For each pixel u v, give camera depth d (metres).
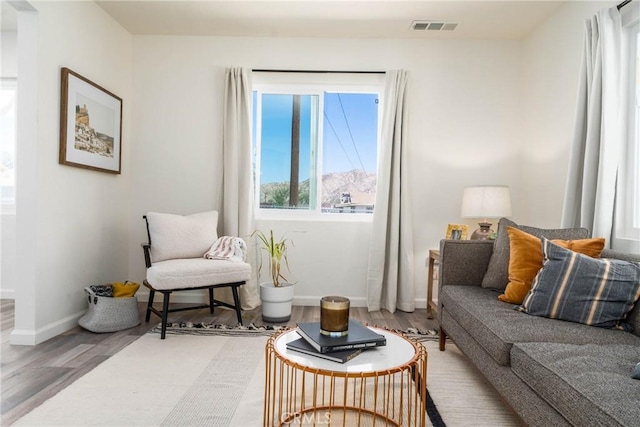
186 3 3.14
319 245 3.73
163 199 3.73
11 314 3.19
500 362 1.55
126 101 3.65
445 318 2.39
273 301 3.12
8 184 3.76
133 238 3.74
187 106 3.72
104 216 3.32
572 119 2.91
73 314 2.91
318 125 3.83
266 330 2.87
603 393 1.08
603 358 1.33
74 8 2.88
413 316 3.40
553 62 3.17
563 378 1.20
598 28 2.40
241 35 3.70
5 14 3.34
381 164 3.61
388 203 3.62
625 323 1.71
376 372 1.23
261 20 3.39
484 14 3.22
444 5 3.09
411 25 3.44
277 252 3.31
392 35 3.64
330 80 3.74
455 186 3.70
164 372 2.10
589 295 1.72
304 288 3.73
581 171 2.58
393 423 1.61
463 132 3.70
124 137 3.63
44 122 2.60
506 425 1.64
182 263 2.84
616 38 2.33
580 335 1.59
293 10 3.21
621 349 1.42
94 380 1.98
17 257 2.53
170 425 1.59
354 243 3.73
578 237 2.14
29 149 2.53
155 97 3.73
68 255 2.85
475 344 1.89
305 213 3.82
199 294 3.71
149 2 3.13
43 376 2.03
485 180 3.70
